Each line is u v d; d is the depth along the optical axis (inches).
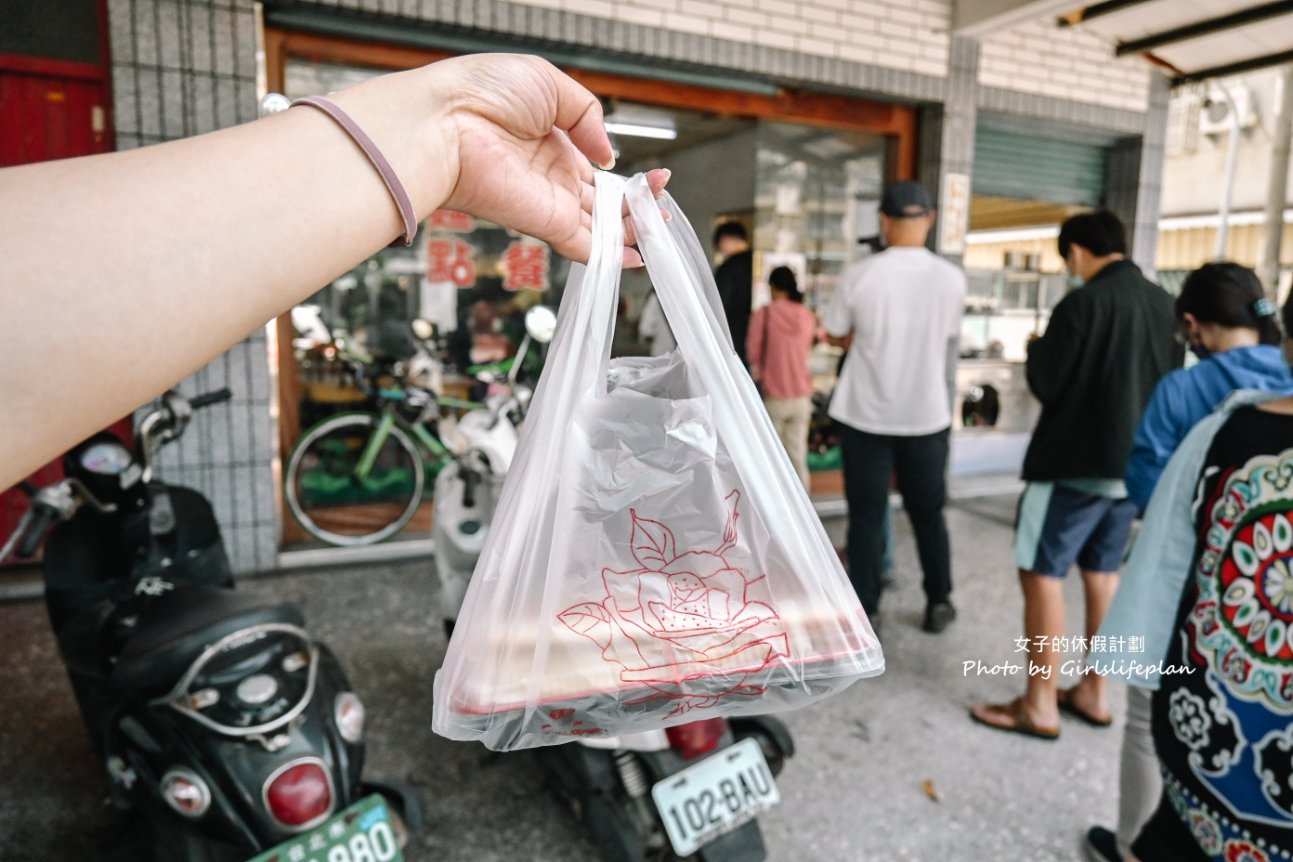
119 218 18.9
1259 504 53.9
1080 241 126.2
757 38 206.1
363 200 22.6
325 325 204.7
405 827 81.0
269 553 178.1
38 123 156.6
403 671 137.0
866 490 147.9
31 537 72.9
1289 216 452.8
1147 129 268.8
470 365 221.9
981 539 219.5
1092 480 114.0
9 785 104.9
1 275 17.6
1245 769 53.4
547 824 100.5
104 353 18.2
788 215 241.9
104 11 156.1
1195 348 103.0
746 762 85.5
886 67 223.6
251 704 73.2
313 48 173.5
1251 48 237.0
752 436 36.5
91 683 90.5
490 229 219.5
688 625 34.3
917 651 149.5
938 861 95.0
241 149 21.1
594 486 34.9
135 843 94.2
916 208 144.3
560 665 32.9
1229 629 54.8
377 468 212.8
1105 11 222.1
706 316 36.8
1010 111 244.4
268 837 71.4
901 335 142.3
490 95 27.5
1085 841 98.7
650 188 36.7
